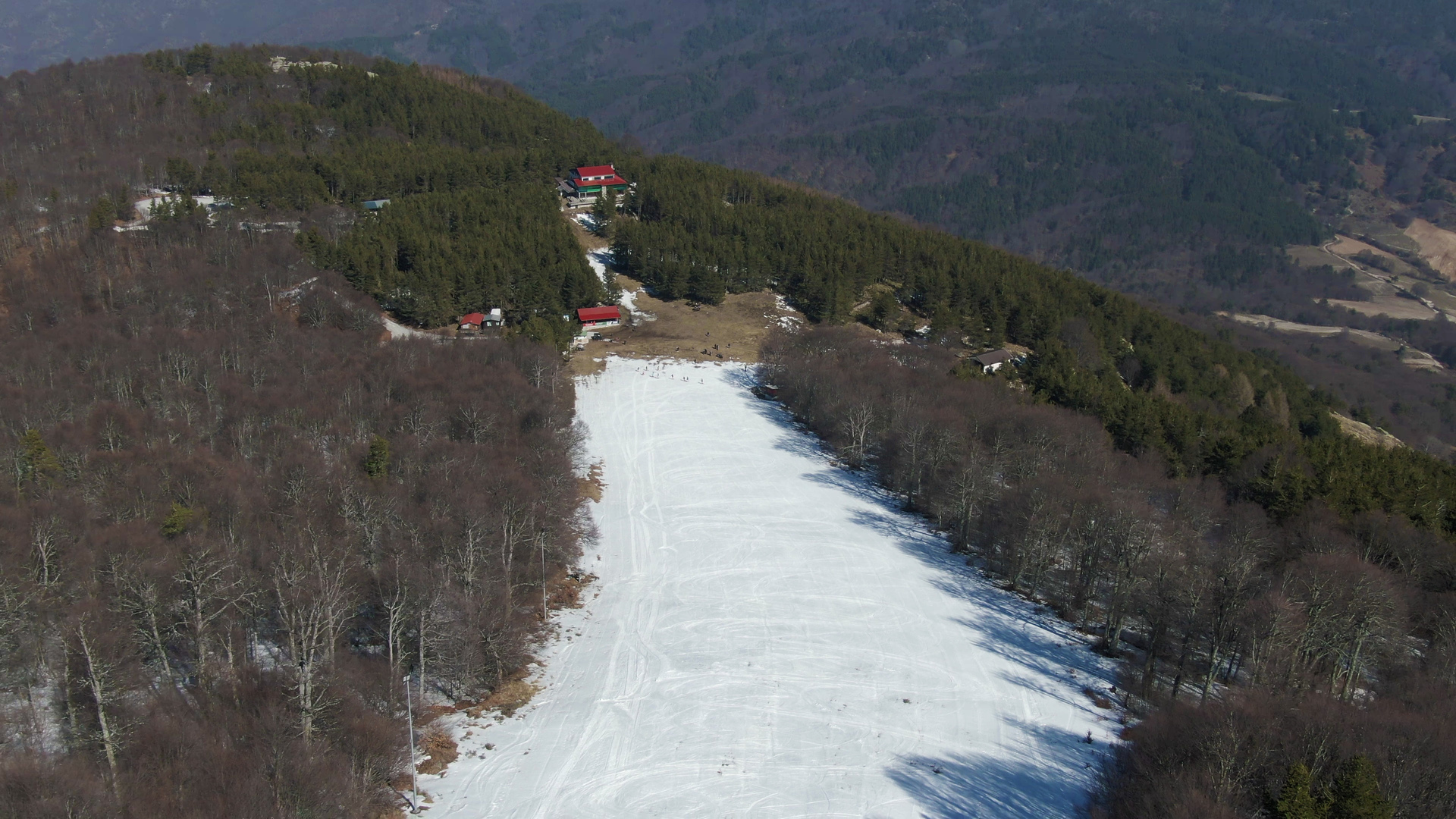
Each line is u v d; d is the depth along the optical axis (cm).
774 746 8438
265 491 10162
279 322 16088
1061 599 11394
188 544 8388
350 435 12119
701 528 13288
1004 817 7494
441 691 8975
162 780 6456
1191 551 10444
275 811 6319
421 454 11394
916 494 14375
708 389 18600
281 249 18612
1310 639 8938
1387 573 9944
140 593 7725
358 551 9344
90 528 8700
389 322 18925
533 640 10088
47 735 6944
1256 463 13375
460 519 9775
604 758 8169
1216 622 8912
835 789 7838
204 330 15112
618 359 19662
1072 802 7662
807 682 9512
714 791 7775
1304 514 11569
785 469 15438
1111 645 10281
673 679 9525
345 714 7488
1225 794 6394
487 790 7638
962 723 8844
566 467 12538
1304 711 6956
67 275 16900
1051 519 11369
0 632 7325
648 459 15638
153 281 16438
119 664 7225
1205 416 15675
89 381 12850
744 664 9850
